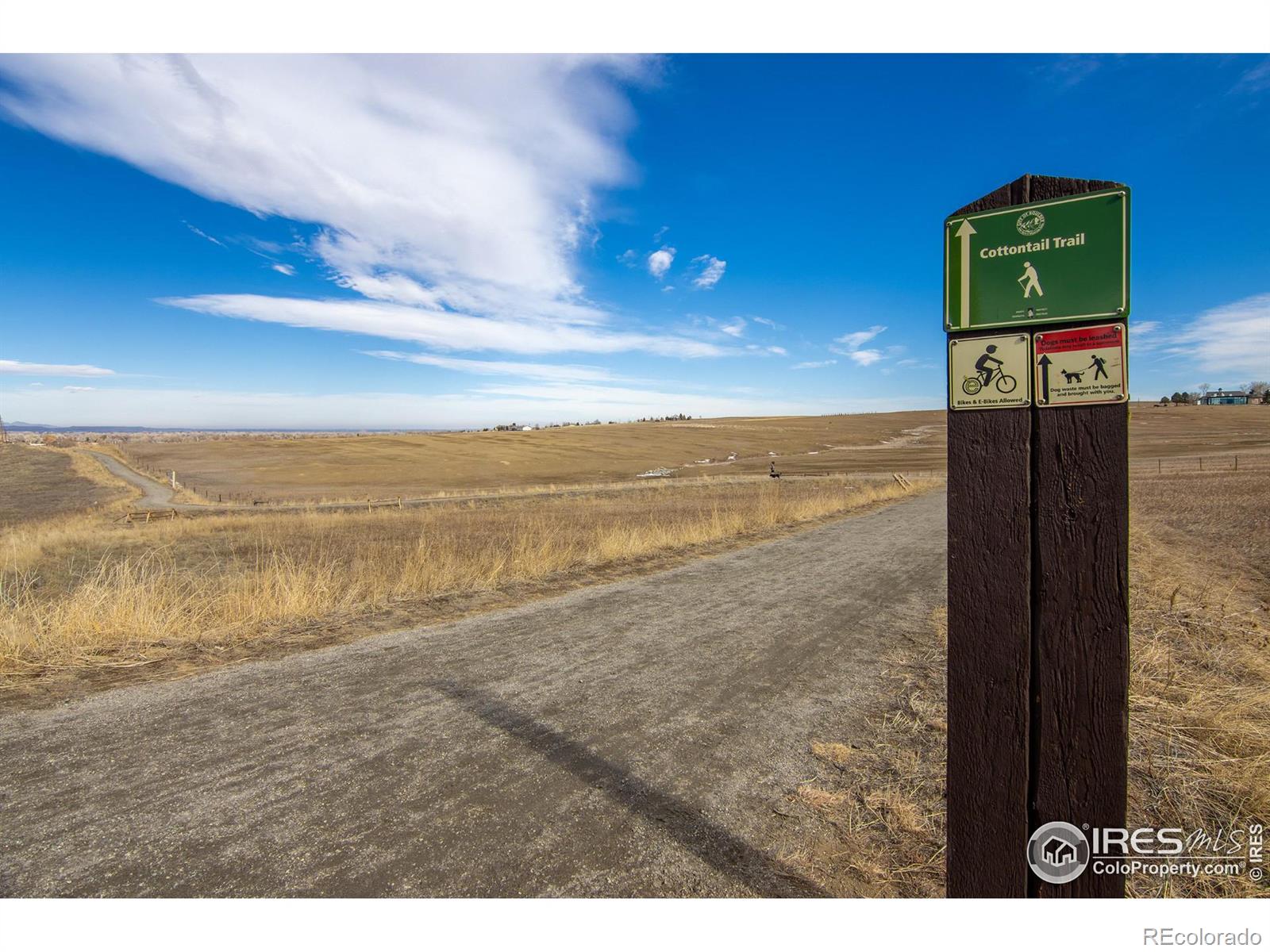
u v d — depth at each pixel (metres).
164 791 2.64
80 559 12.44
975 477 1.54
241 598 5.63
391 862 2.19
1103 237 1.36
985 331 1.50
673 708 3.66
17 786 2.67
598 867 2.18
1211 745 3.02
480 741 3.18
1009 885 1.53
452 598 6.61
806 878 2.15
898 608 6.34
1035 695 1.49
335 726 3.35
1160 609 5.68
